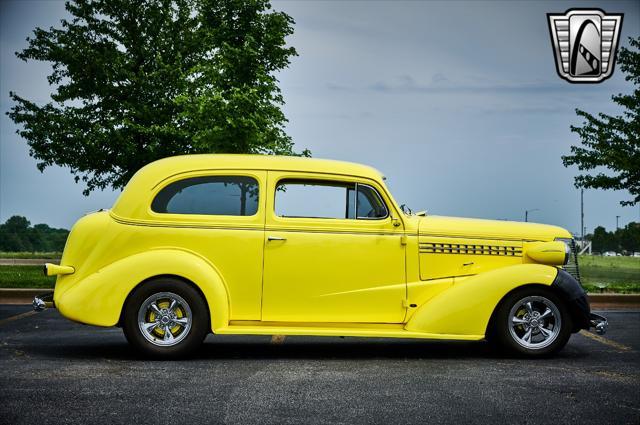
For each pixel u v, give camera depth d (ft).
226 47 50.52
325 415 14.90
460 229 23.07
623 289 44.24
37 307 21.70
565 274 22.44
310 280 21.93
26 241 259.60
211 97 48.78
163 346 21.06
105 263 21.49
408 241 22.56
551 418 14.87
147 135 70.44
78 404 15.56
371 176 22.70
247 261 21.74
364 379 18.62
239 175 22.21
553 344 22.29
